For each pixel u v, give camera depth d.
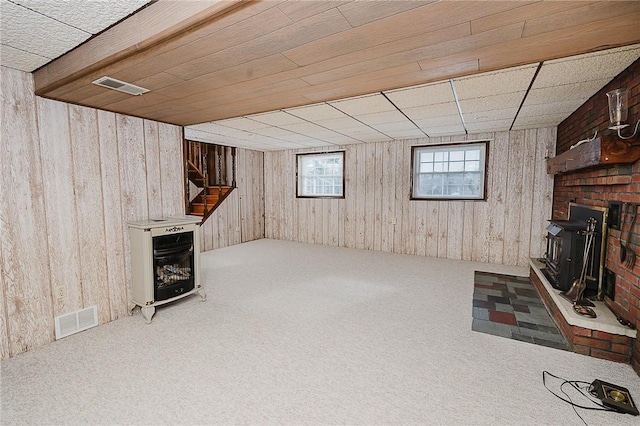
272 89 2.32
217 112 2.97
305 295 3.47
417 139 5.35
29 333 2.31
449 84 2.50
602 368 2.05
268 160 7.25
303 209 6.82
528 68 2.16
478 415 1.64
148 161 3.14
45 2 1.41
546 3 1.25
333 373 2.01
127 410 1.69
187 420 1.61
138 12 1.55
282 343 2.40
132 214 3.00
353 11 1.29
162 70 1.90
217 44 1.57
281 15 1.32
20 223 2.25
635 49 1.85
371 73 2.03
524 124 4.15
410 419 1.62
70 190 2.53
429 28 1.45
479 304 3.18
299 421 1.61
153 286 2.82
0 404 1.73
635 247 2.05
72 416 1.64
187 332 2.59
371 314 2.94
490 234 4.91
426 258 5.27
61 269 2.48
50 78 2.13
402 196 5.59
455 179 5.18
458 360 2.16
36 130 2.32
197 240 3.22
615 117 2.09
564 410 1.67
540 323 2.73
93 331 2.60
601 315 2.26
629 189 2.12
